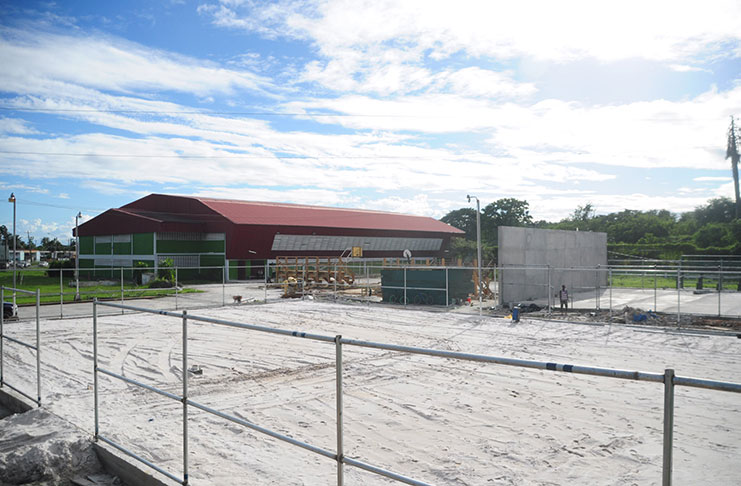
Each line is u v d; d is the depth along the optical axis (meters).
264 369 12.47
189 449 7.23
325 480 6.23
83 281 48.22
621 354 14.42
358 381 11.20
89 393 10.42
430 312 24.77
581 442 7.54
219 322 5.23
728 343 16.16
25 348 15.63
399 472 6.51
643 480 6.29
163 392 5.92
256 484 6.10
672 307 25.88
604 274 39.91
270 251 54.00
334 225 59.00
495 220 93.75
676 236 65.75
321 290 35.81
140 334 18.06
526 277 29.03
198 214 54.62
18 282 48.09
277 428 8.23
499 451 7.20
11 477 6.27
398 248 67.06
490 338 17.33
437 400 9.73
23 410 9.23
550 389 10.48
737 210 75.88
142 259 52.50
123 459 6.41
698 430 8.05
